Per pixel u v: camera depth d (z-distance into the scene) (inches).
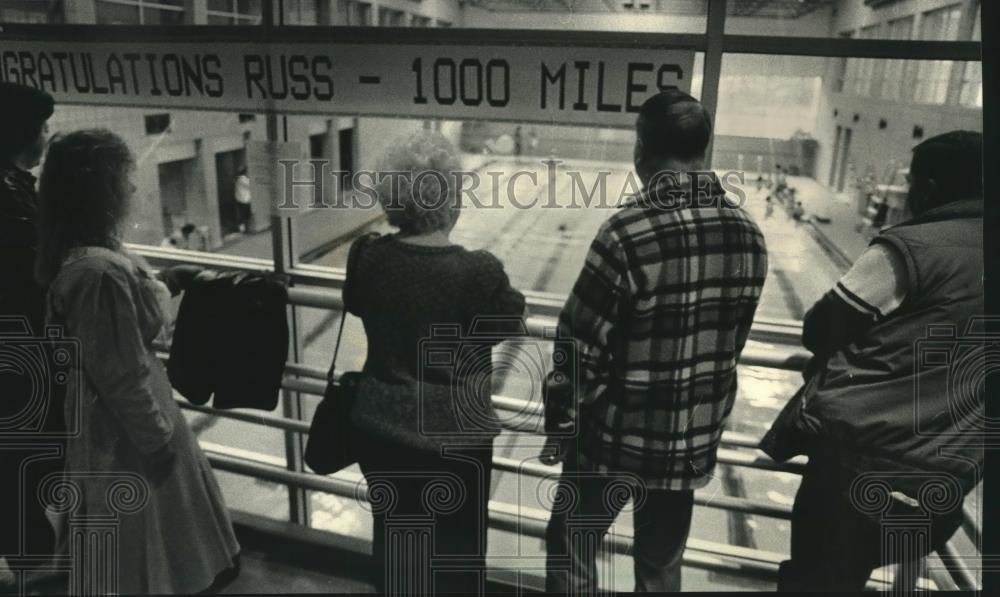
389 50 74.1
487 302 64.5
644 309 61.1
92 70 81.6
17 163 73.4
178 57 79.5
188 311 78.0
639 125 59.9
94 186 64.2
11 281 72.2
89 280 63.3
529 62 71.3
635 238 59.4
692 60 69.2
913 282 62.0
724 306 61.9
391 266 64.2
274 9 76.1
